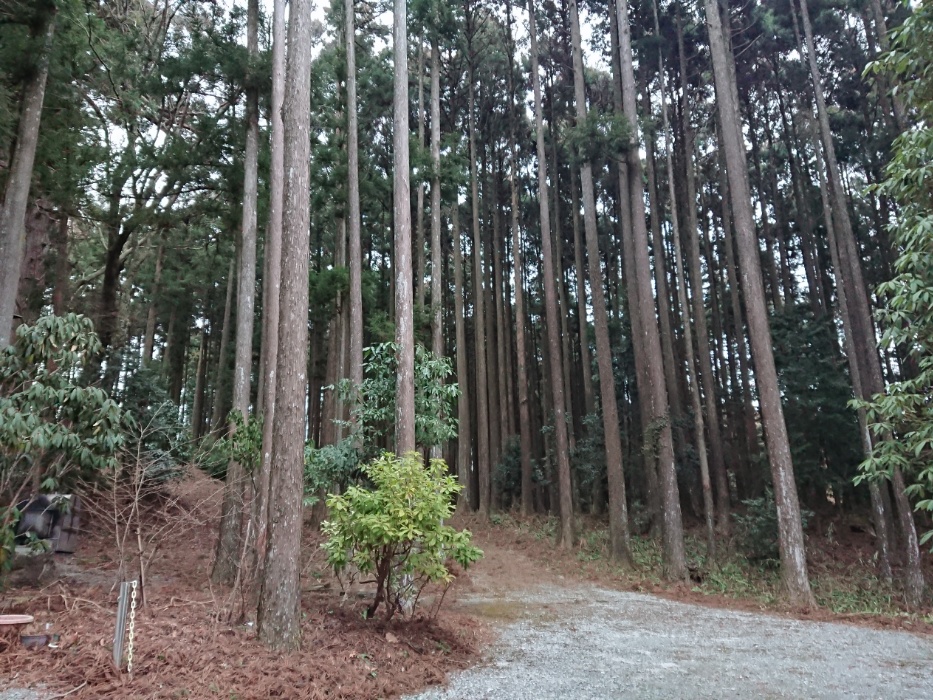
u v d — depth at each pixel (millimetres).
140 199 12430
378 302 21953
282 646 5137
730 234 19891
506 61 22656
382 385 9906
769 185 24031
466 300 27969
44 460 6742
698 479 19828
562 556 14461
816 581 13086
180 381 28000
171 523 6906
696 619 8789
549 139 22844
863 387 15508
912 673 5781
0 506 6078
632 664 5973
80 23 9602
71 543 8438
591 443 18562
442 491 6281
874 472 6215
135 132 12758
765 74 21125
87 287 18000
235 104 11195
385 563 6309
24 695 3822
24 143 7992
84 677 4113
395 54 9359
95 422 6164
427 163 15477
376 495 5957
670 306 23562
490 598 10258
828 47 19125
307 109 6297
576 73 15867
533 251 27359
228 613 5977
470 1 20266
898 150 6109
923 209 5883
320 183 14930
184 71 10453
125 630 4285
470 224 25812
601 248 25359
